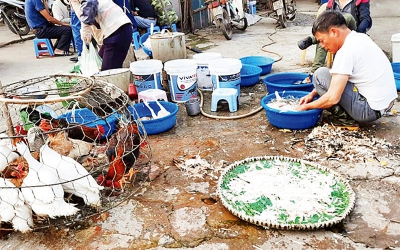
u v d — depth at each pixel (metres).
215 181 2.30
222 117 3.24
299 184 2.11
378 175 2.24
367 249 1.70
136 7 6.52
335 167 2.35
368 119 2.70
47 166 1.95
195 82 3.69
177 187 2.26
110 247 1.82
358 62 2.52
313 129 2.84
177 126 3.16
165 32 4.44
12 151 2.06
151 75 3.67
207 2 6.38
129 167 2.28
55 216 1.92
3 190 1.85
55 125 2.36
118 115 2.75
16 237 1.93
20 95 2.39
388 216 1.89
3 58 6.36
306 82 3.52
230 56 5.40
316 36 2.62
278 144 2.71
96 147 2.52
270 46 5.80
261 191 2.07
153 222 1.97
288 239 1.79
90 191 2.00
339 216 1.84
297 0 10.90
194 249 1.77
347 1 3.90
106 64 3.70
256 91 3.88
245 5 8.32
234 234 1.85
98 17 3.53
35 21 6.06
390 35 5.86
